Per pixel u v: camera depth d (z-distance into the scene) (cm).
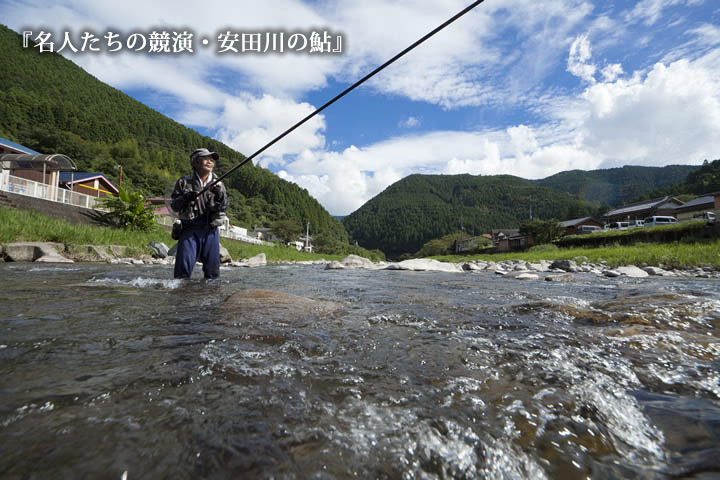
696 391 114
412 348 153
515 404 101
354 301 298
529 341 168
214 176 436
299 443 78
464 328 194
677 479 72
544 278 676
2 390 96
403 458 76
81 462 68
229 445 76
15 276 379
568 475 73
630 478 72
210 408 92
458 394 107
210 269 448
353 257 1275
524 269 1095
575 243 2591
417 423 89
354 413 93
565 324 206
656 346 160
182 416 87
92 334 155
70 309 208
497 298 336
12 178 1255
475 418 93
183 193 406
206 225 435
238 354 134
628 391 113
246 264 1076
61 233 893
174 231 432
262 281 489
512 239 4109
